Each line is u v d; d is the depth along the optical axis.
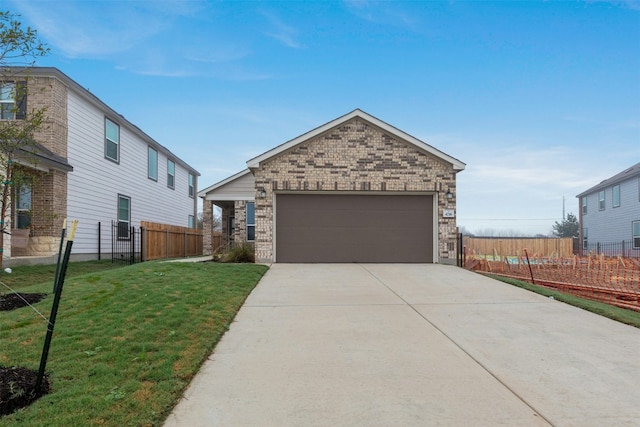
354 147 13.00
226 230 22.41
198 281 8.46
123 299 6.70
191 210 28.36
